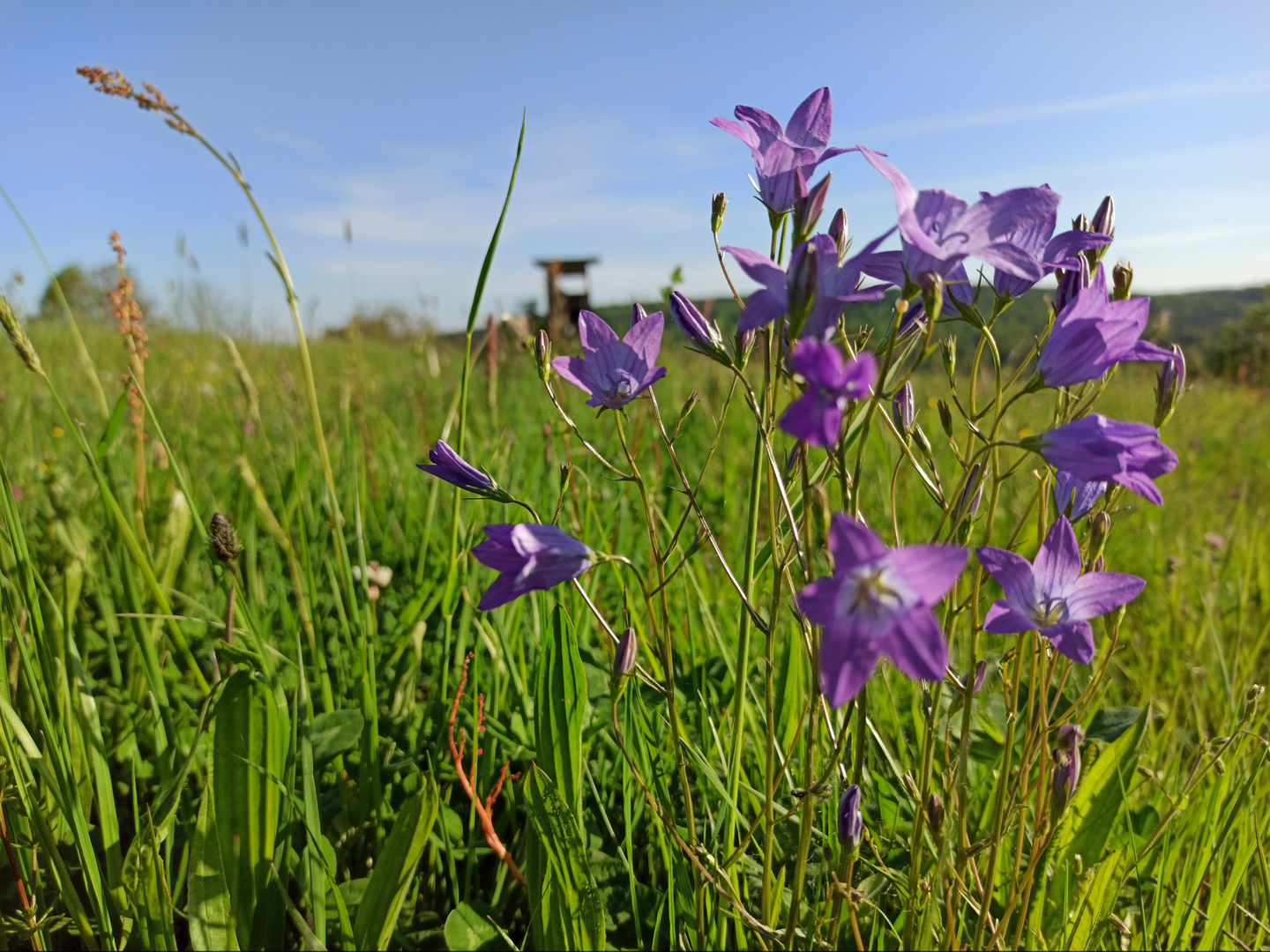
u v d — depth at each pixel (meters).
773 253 0.25
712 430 0.80
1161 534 0.72
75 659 0.30
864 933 0.30
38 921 0.27
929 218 0.21
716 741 0.31
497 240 0.32
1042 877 0.29
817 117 0.25
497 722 0.35
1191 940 0.31
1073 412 0.26
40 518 0.48
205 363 1.22
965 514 0.23
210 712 0.28
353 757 0.35
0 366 1.13
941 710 0.31
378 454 0.71
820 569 0.23
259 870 0.27
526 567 0.22
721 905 0.27
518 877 0.31
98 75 0.33
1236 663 0.45
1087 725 0.33
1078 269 0.23
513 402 0.91
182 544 0.41
